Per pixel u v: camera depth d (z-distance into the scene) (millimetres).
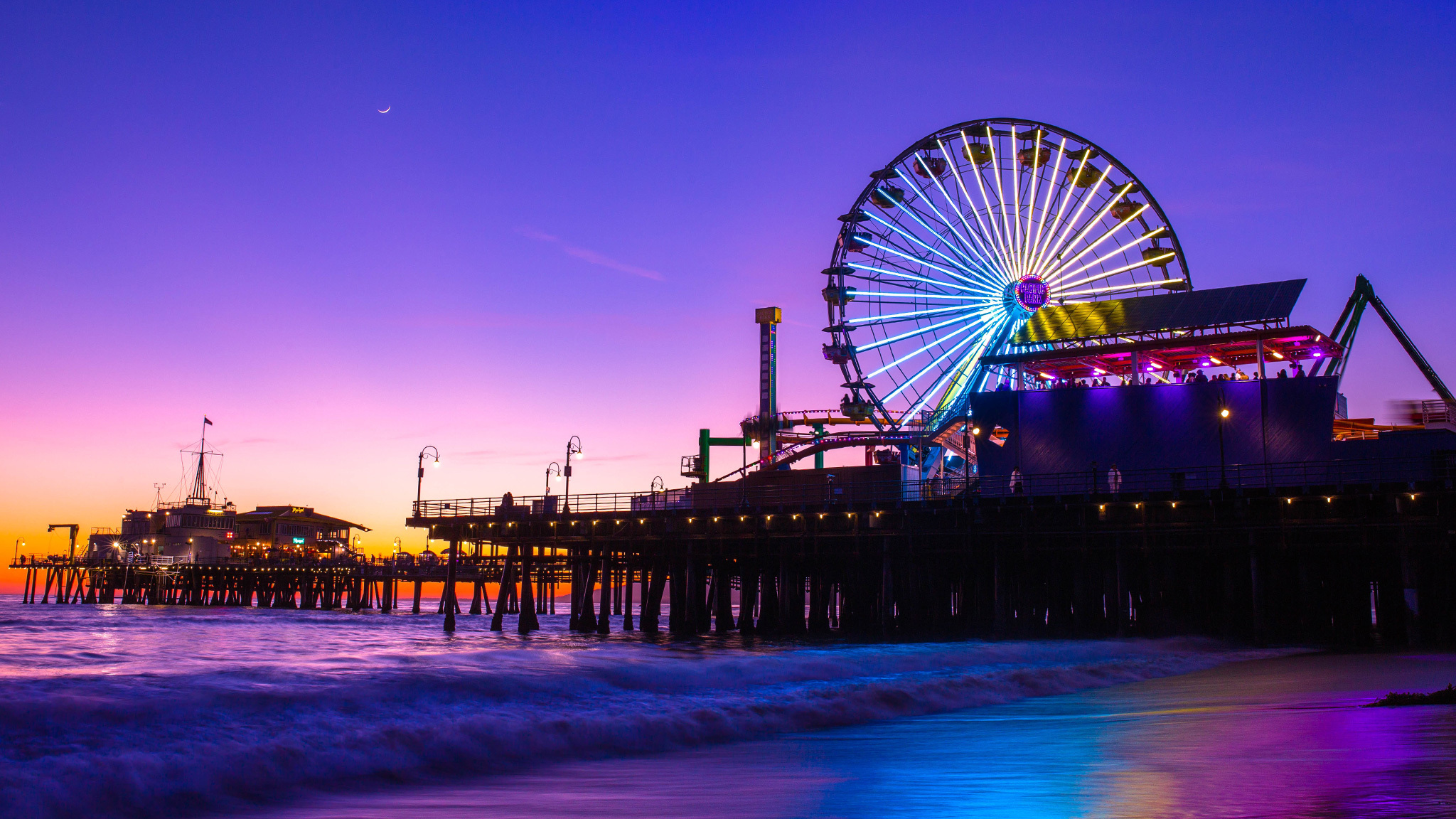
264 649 41344
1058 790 11781
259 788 13039
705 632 56875
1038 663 32438
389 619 90000
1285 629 44062
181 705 16859
